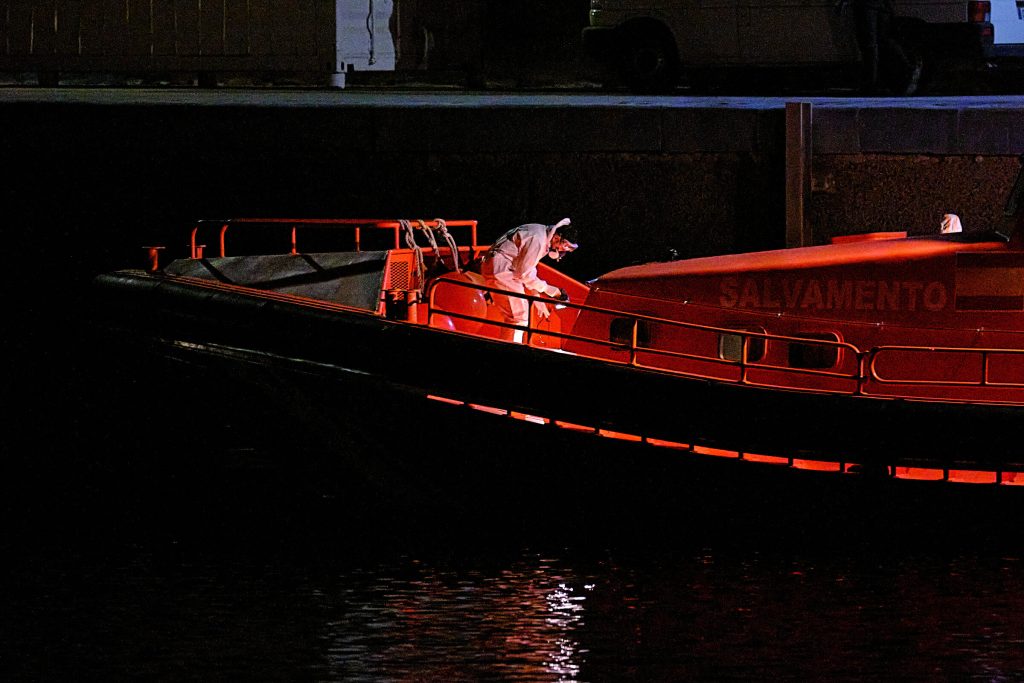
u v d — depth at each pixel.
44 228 46.25
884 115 44.91
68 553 32.06
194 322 30.84
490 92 56.66
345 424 30.30
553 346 33.84
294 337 30.03
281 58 55.94
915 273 30.23
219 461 39.25
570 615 27.77
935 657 25.67
